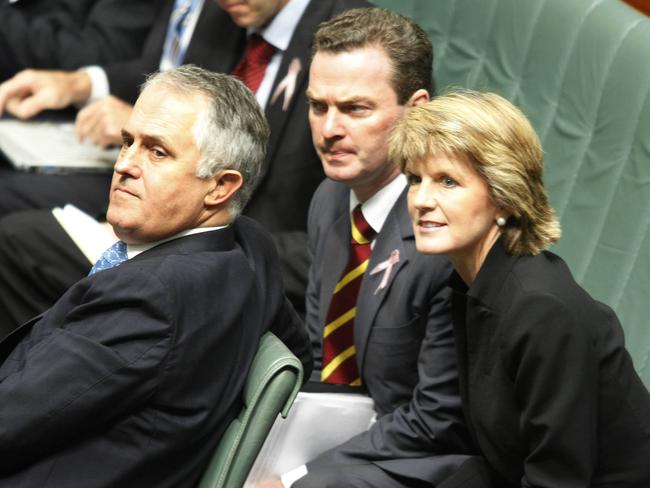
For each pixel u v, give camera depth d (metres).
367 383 8.41
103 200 12.28
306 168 10.54
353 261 8.70
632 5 10.54
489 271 6.74
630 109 8.82
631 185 8.69
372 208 8.60
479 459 7.38
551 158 9.51
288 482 7.98
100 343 5.82
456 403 7.62
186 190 6.39
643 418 6.71
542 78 9.84
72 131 13.01
